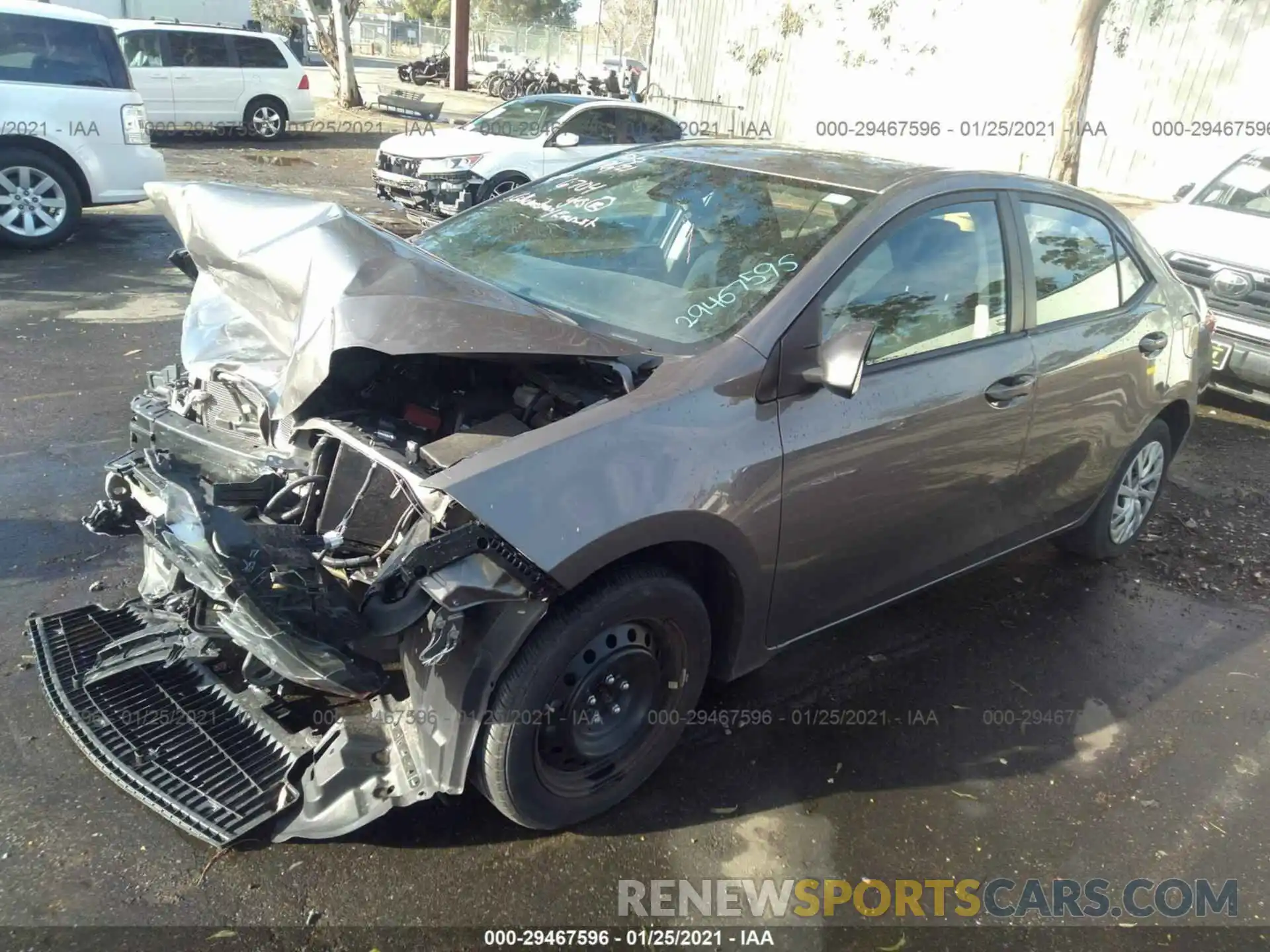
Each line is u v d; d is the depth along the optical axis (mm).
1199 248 7012
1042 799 3092
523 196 4023
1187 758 3359
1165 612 4332
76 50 8516
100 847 2529
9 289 7352
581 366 2775
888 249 3145
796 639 3180
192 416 3160
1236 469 6188
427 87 30141
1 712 2955
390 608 2420
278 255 2770
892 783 3090
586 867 2650
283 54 17078
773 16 21344
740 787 3002
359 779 2555
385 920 2422
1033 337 3621
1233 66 15773
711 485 2607
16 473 4422
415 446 2525
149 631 2994
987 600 4301
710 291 3035
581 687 2600
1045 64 17500
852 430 2939
